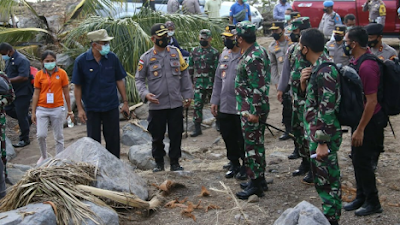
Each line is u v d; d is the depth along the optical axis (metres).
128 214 4.32
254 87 4.32
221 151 7.45
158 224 4.18
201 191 4.92
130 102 9.90
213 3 13.45
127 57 10.12
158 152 5.85
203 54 8.04
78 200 3.86
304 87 3.78
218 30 11.23
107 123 5.69
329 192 3.60
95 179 4.27
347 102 3.47
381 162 5.74
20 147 8.20
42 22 11.77
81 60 5.49
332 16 10.70
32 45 11.21
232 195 4.53
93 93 5.54
